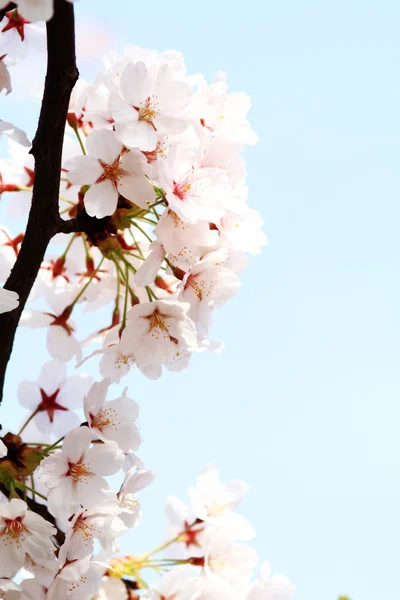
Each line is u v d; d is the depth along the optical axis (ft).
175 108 3.04
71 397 3.40
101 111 3.07
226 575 3.28
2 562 3.04
